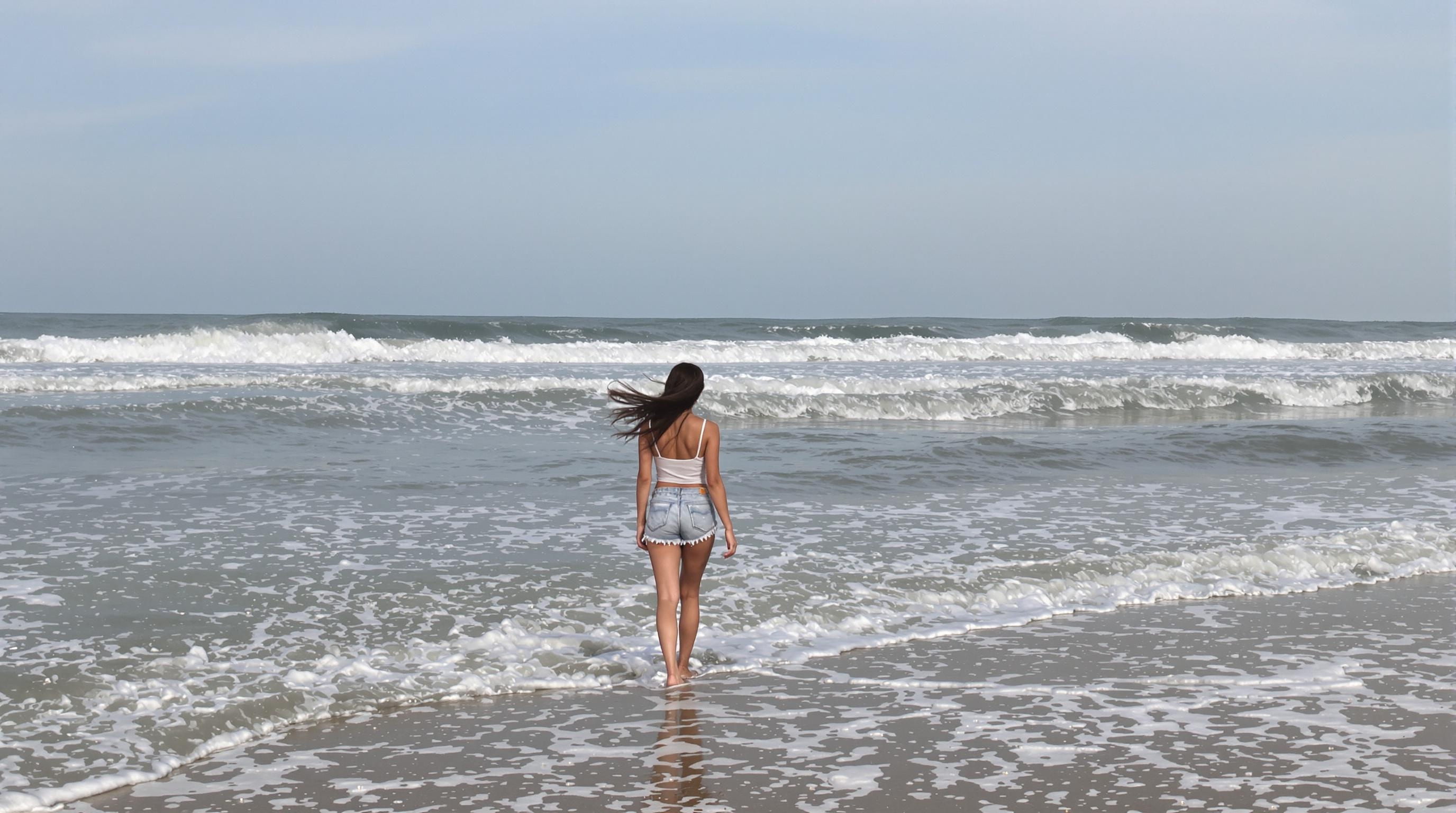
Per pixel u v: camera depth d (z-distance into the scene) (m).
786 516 10.15
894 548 8.84
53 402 16.98
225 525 9.26
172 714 4.98
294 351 29.05
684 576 5.94
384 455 13.59
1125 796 4.36
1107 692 5.71
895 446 14.82
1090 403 22.47
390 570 7.73
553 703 5.46
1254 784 4.50
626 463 13.24
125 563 7.75
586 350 31.80
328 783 4.45
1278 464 14.43
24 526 9.02
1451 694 5.71
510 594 7.16
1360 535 9.50
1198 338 44.19
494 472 12.34
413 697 5.44
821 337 44.38
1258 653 6.46
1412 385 25.75
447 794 4.34
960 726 5.19
